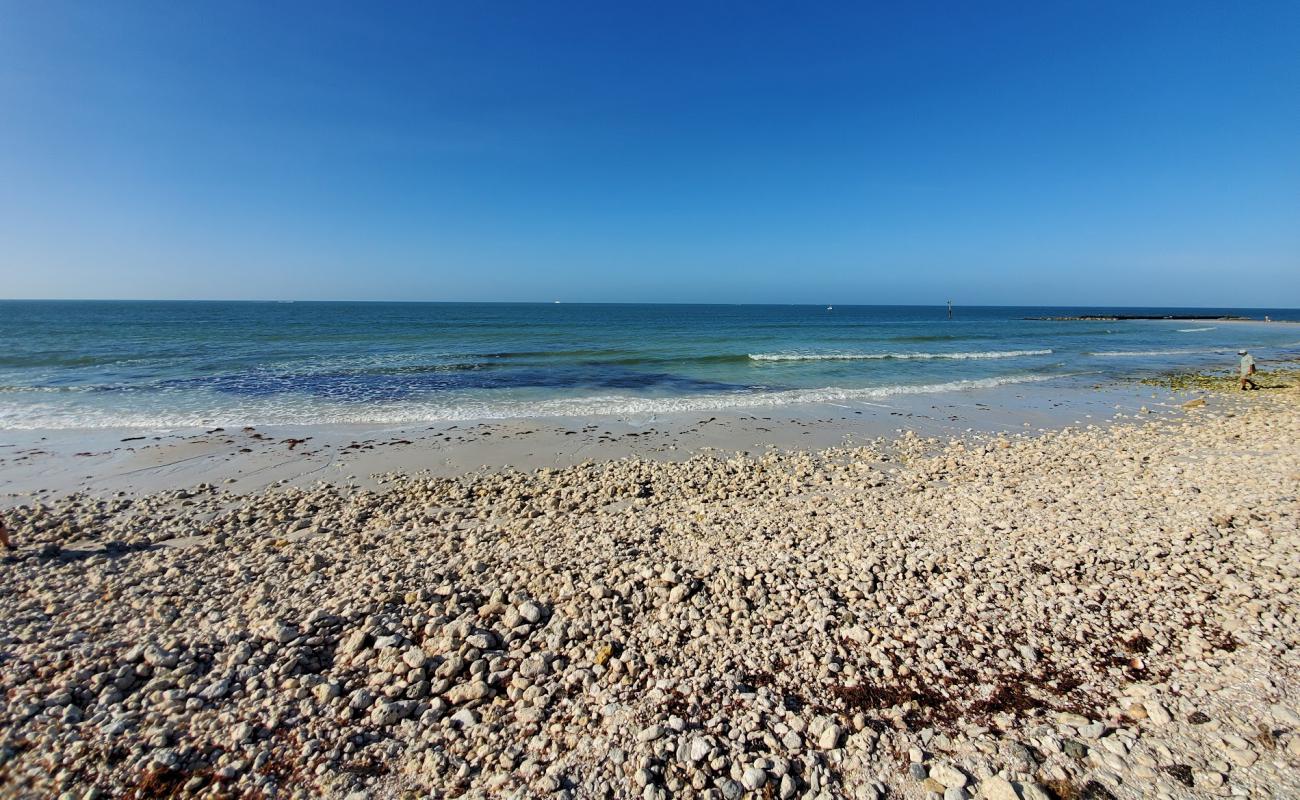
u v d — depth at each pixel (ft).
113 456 38.22
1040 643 15.64
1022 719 12.98
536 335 151.84
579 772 11.64
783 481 34.24
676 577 19.31
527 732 12.75
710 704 13.47
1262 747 11.76
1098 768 11.48
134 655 15.12
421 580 19.89
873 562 20.25
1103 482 31.09
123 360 86.53
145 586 19.97
